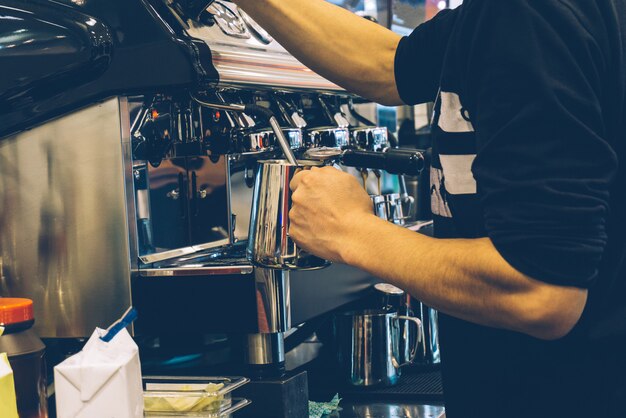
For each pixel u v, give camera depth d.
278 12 1.33
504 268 0.87
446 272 0.92
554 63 0.85
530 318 0.86
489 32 0.91
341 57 1.32
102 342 1.14
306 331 2.00
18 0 1.49
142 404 1.17
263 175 1.25
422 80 1.24
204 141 1.57
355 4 2.49
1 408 1.03
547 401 0.99
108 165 1.47
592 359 0.96
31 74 1.47
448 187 1.05
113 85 1.44
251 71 1.55
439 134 1.05
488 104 0.89
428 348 1.98
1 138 1.52
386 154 1.39
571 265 0.83
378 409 1.68
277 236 1.23
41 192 1.51
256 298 1.48
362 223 1.02
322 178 1.07
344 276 1.79
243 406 1.39
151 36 1.41
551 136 0.84
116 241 1.48
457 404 1.09
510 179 0.85
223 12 1.60
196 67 1.40
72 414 1.11
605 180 0.85
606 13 0.90
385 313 1.83
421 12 2.95
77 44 1.44
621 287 0.95
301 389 1.57
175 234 1.58
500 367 1.02
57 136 1.49
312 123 1.96
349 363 1.80
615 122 0.90
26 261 1.52
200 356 1.80
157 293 1.50
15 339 1.18
